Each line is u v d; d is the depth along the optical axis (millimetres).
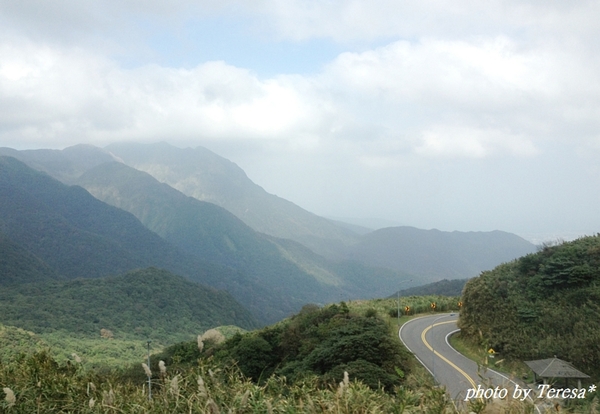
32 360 7113
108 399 5332
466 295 32500
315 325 32062
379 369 18094
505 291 30422
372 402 4918
